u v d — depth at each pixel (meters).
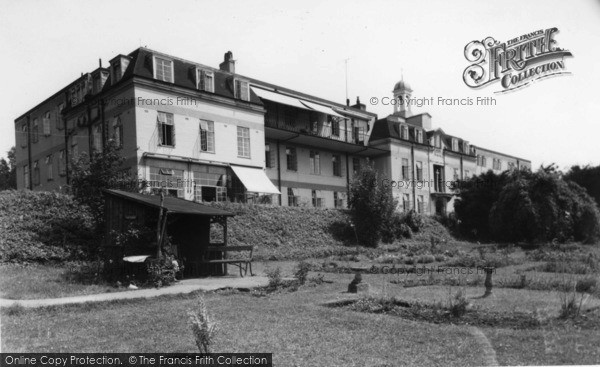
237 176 32.66
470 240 41.47
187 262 19.06
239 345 8.35
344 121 47.22
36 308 11.48
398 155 48.88
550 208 31.48
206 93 32.16
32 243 20.23
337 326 9.70
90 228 22.36
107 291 14.48
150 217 17.11
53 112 38.72
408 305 11.52
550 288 13.91
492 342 8.26
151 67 29.67
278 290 14.90
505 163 64.50
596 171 34.88
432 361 7.38
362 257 27.97
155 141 28.98
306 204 39.84
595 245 28.92
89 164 23.31
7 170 56.12
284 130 38.06
